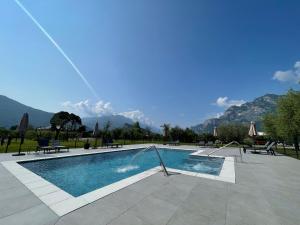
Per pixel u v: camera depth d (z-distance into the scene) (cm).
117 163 1112
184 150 1628
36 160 869
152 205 359
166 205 361
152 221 295
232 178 584
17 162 789
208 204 369
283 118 1516
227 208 352
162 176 593
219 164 1043
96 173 852
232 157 1125
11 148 1321
